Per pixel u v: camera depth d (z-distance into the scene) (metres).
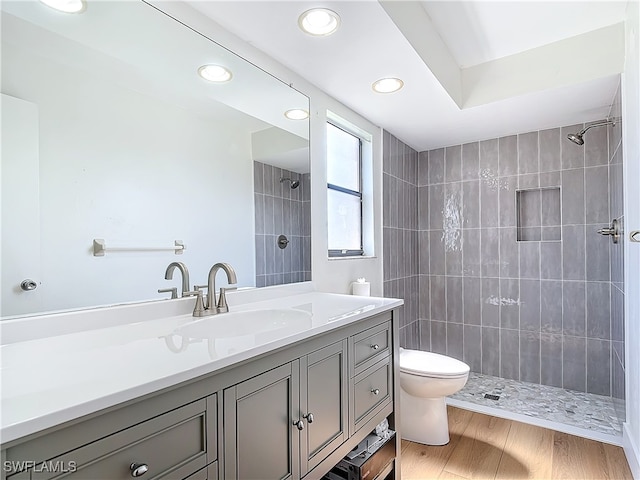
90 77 1.15
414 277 3.18
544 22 1.81
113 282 1.18
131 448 0.69
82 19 1.13
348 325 1.34
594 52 1.89
